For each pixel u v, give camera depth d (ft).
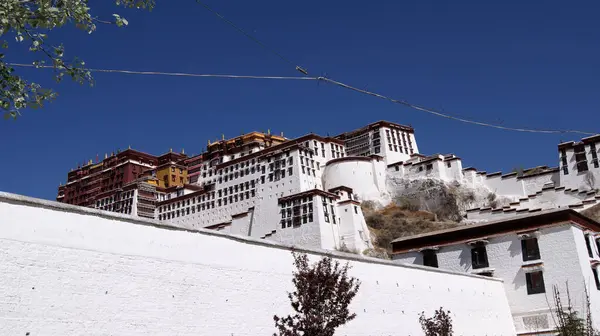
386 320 73.56
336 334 65.67
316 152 339.36
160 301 49.06
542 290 102.17
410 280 81.15
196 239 54.03
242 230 307.78
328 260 55.98
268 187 313.53
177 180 441.68
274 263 61.00
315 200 264.11
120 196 391.04
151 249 49.88
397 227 286.87
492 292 101.04
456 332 87.04
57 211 44.01
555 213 104.12
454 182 315.58
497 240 109.40
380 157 343.67
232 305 54.95
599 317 99.91
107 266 46.06
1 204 40.68
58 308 42.01
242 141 409.08
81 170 516.32
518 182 305.53
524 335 101.30
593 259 105.70
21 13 40.81
